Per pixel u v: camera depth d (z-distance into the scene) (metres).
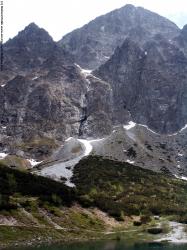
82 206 178.12
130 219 187.88
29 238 131.88
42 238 134.75
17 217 143.62
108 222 174.12
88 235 149.88
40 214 153.00
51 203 165.25
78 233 149.62
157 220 196.25
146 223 185.25
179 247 129.88
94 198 197.00
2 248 115.44
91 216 172.25
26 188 173.38
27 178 186.00
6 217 140.62
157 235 160.00
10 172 186.75
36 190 173.38
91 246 125.19
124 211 194.25
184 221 193.75
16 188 170.62
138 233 162.00
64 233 145.25
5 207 145.50
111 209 187.00
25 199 162.12
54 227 148.12
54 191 177.25
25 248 115.88
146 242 142.12
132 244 135.12
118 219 180.38
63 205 169.00
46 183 187.75
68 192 184.75
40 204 159.38
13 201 154.25
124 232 163.12
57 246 122.44
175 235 159.75
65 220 157.00
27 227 139.75
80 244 130.00
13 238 128.25
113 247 124.38
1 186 168.50
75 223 158.38
